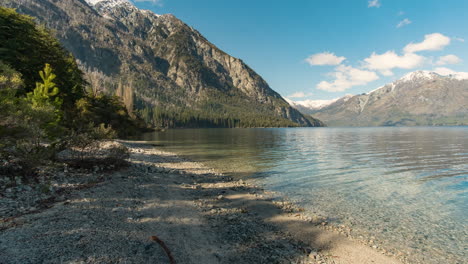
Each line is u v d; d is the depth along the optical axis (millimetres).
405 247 9953
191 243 8773
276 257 8508
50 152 16125
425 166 29000
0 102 12875
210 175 22984
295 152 43219
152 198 13391
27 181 12609
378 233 11172
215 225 10875
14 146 13570
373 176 23375
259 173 24625
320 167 28125
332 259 8773
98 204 11086
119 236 8227
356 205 15039
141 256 7227
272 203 15062
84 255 6695
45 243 7055
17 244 6828
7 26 34062
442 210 14203
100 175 16750
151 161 28234
